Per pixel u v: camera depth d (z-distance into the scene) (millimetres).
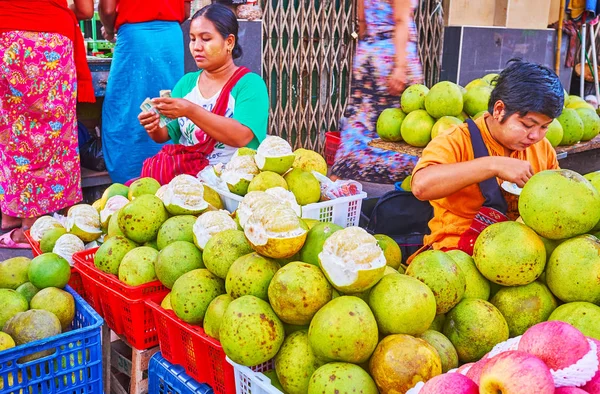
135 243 2299
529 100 2066
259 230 1747
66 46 3918
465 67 6793
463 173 2117
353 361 1524
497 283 1735
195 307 1872
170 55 4512
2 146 3928
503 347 1238
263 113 3379
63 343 1960
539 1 7324
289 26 6129
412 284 1582
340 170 4129
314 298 1604
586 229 1650
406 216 3178
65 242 2500
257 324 1625
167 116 3115
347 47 6641
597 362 1101
